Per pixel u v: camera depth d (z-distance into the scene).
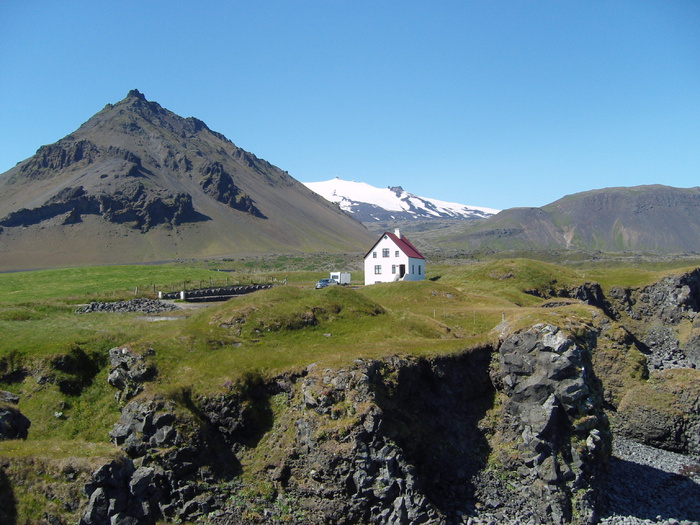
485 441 48.81
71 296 78.62
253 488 40.56
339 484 40.00
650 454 58.88
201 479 39.69
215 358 48.12
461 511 43.34
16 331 52.56
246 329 56.12
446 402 50.19
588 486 45.75
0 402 39.47
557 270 114.50
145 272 118.31
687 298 106.31
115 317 64.81
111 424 43.38
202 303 83.75
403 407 46.94
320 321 60.94
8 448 34.56
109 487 34.28
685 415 60.00
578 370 47.31
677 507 47.69
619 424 63.84
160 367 45.78
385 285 96.56
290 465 41.38
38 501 32.50
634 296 111.94
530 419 47.03
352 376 44.09
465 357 52.25
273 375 46.22
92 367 49.38
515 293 97.94
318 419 42.03
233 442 42.75
